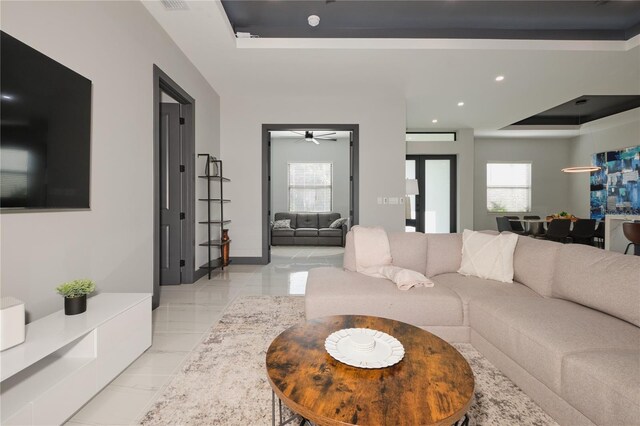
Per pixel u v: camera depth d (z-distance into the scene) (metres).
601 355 1.22
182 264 3.77
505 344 1.64
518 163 8.48
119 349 1.71
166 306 2.94
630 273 1.52
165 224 3.74
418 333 1.41
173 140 3.76
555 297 1.97
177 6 2.75
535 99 5.12
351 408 0.89
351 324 1.50
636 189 6.68
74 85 1.86
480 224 8.45
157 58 2.97
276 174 8.38
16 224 1.53
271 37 3.52
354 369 1.09
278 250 6.55
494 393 1.55
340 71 4.07
